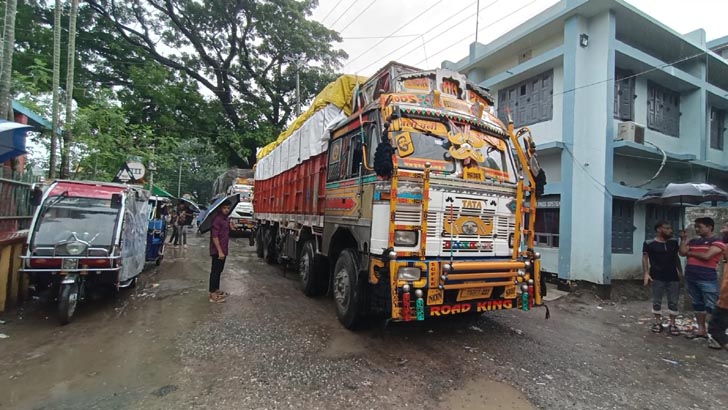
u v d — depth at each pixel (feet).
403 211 14.10
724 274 16.38
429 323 18.70
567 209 31.37
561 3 34.30
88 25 61.77
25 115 31.12
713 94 38.78
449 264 13.96
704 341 17.99
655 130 35.99
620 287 30.45
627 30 33.65
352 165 17.89
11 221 24.29
